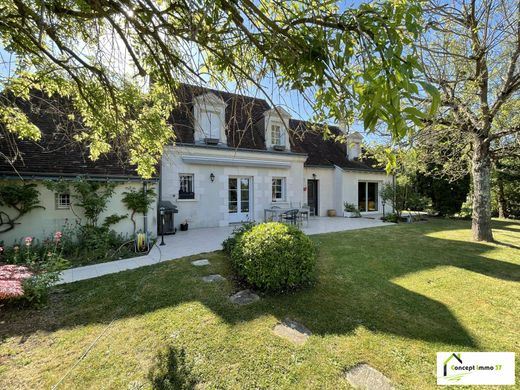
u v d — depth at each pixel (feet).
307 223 39.04
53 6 6.46
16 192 20.38
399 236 28.37
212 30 5.77
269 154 39.24
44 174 21.48
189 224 34.01
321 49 4.79
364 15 4.26
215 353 8.72
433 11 13.41
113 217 24.20
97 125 13.92
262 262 13.23
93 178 23.16
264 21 5.15
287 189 41.96
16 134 22.13
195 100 10.22
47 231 21.95
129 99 12.71
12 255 18.75
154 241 25.07
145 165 17.62
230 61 6.48
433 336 9.72
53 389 7.29
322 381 7.59
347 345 9.16
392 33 3.90
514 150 25.09
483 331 10.05
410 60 3.81
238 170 37.50
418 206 43.32
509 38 19.24
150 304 11.92
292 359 8.46
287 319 10.80
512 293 13.39
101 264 18.38
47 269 14.08
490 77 21.16
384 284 14.49
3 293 10.66
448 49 19.54
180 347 8.98
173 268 16.89
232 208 37.96
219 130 35.58
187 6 5.10
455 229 33.65
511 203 48.52
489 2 17.33
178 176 33.24
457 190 48.57
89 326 10.21
